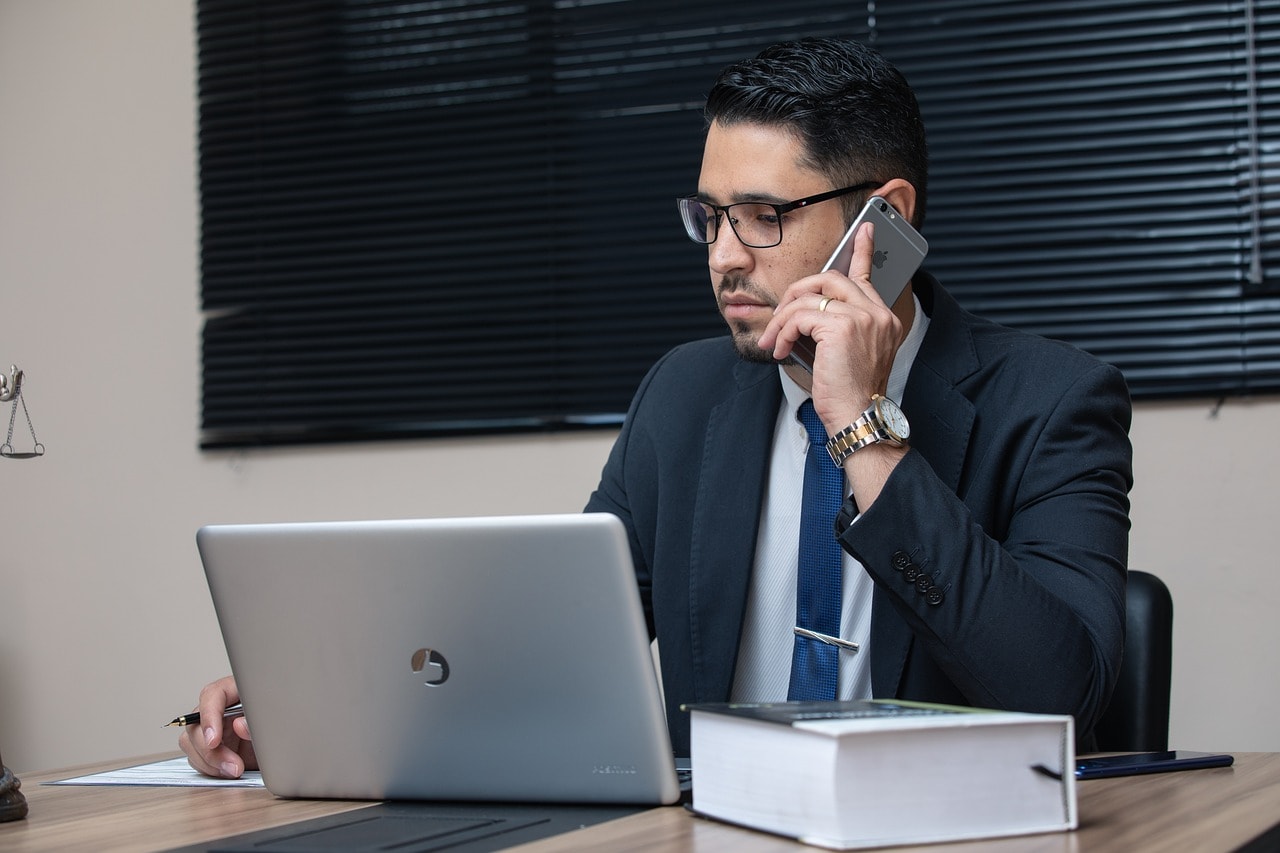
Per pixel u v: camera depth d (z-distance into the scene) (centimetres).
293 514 286
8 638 301
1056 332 245
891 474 123
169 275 297
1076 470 145
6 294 306
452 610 108
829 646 147
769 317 146
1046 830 92
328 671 114
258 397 287
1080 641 125
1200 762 121
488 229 278
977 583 121
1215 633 234
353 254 284
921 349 155
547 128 275
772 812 93
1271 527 233
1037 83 250
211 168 294
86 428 300
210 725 134
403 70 285
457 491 277
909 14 256
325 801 118
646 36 271
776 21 264
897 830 89
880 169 148
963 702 143
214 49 296
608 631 104
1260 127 240
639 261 269
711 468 161
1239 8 241
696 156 267
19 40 310
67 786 133
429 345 279
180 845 98
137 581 295
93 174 303
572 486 270
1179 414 239
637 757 105
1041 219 247
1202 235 240
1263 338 235
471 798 112
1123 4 247
